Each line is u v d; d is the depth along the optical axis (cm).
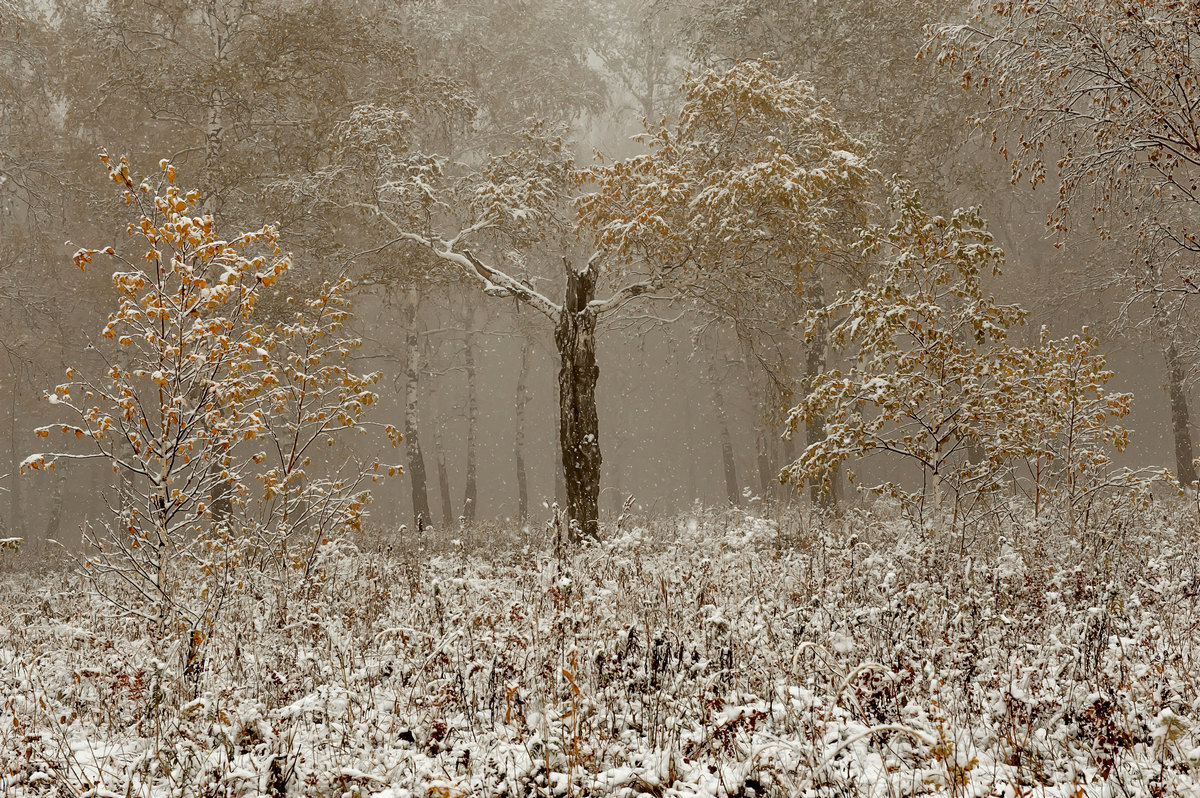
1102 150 1063
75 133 2209
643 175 1315
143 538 639
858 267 1419
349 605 609
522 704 403
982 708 380
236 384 689
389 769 331
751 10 1911
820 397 957
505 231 1528
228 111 1744
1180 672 400
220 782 311
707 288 1371
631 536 728
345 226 1950
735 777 300
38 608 745
